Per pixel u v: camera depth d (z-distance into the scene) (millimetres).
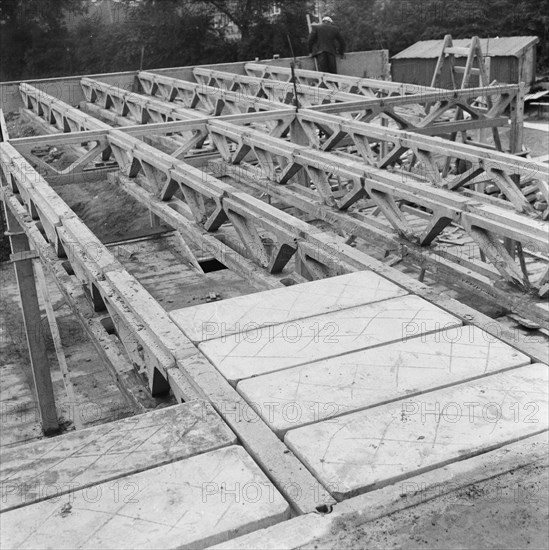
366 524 2219
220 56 27141
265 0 26594
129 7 28562
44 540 2143
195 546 2135
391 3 27031
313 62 16234
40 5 27734
